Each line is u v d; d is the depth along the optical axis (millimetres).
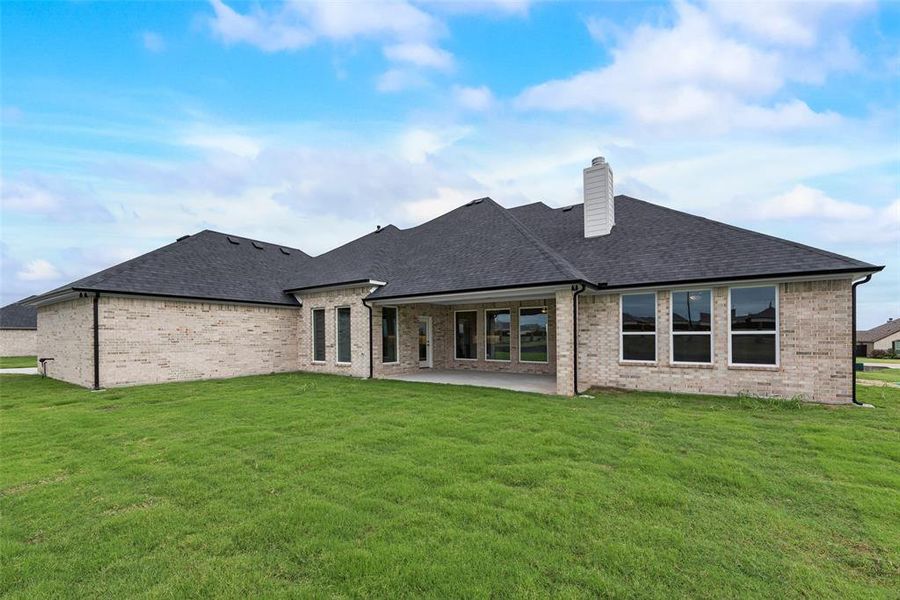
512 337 16625
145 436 7043
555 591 2895
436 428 7375
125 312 13289
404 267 16422
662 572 3105
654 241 12852
